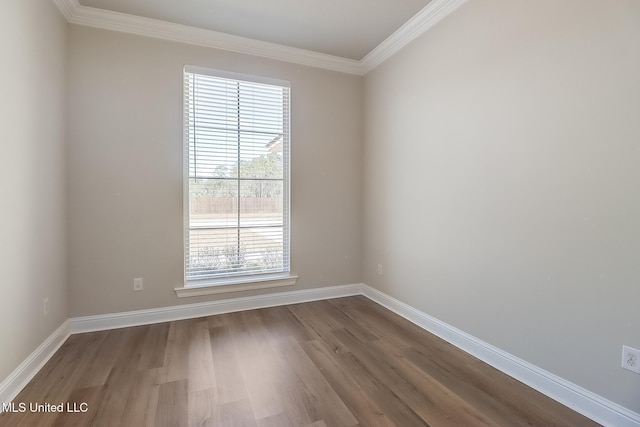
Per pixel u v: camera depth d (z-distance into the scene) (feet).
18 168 6.06
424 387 6.26
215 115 10.02
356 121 12.11
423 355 7.57
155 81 9.20
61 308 8.08
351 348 7.89
